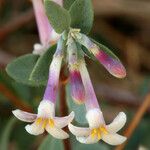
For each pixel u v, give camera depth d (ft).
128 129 0.56
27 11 0.76
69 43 0.36
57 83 0.36
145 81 0.69
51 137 0.47
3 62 0.71
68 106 0.44
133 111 0.67
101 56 0.36
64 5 0.39
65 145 0.46
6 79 0.59
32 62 0.41
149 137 0.64
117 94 0.69
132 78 0.78
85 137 0.35
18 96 0.61
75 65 0.36
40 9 0.45
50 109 0.35
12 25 0.73
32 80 0.38
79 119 0.40
